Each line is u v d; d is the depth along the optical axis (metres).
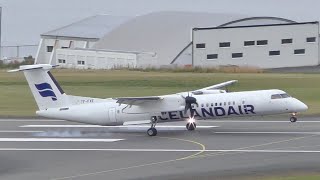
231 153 136.00
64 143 154.88
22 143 155.62
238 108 163.00
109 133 171.62
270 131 169.38
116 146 148.88
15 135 169.25
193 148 143.25
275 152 136.12
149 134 164.00
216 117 164.75
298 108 163.62
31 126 188.00
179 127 180.00
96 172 118.25
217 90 175.25
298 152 135.75
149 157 133.25
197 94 172.25
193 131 171.38
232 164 123.31
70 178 113.25
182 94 166.75
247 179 109.12
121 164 126.06
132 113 164.88
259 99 163.25
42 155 138.38
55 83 169.00
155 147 146.12
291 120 173.75
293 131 168.88
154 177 112.62
